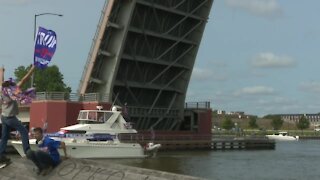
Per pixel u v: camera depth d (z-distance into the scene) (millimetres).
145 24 46844
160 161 39281
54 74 81438
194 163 38938
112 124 37875
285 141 112750
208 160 42312
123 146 37312
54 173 9008
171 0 47750
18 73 77812
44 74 80062
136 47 47531
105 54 46188
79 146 35188
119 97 49906
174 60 51906
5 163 10492
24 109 50625
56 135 36125
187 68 53406
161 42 49188
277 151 60938
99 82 47469
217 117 171750
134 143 38750
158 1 46594
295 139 119250
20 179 9516
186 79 54281
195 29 51781
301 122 168250
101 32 45500
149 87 50844
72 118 46875
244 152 56844
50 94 47750
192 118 58312
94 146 35875
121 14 44906
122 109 44438
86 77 48094
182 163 38469
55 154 9273
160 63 49812
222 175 31391
